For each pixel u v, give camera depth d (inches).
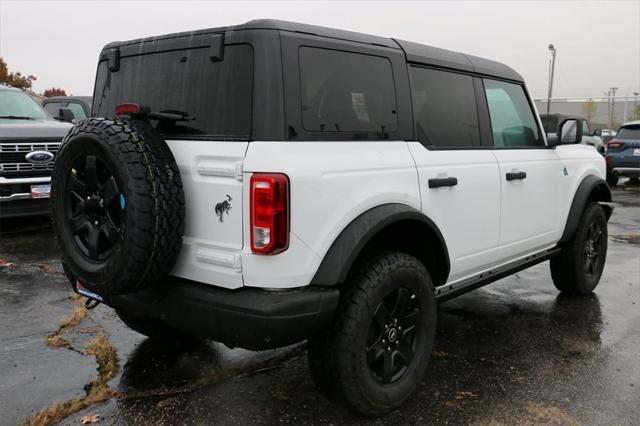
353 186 112.1
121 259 104.8
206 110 112.6
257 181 101.3
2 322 175.5
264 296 103.3
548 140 185.3
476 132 154.2
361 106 120.6
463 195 142.3
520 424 119.5
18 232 308.3
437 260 135.0
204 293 108.3
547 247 186.9
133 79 130.2
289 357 152.1
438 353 156.2
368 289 112.7
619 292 214.2
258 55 105.9
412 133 131.6
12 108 330.6
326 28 117.0
